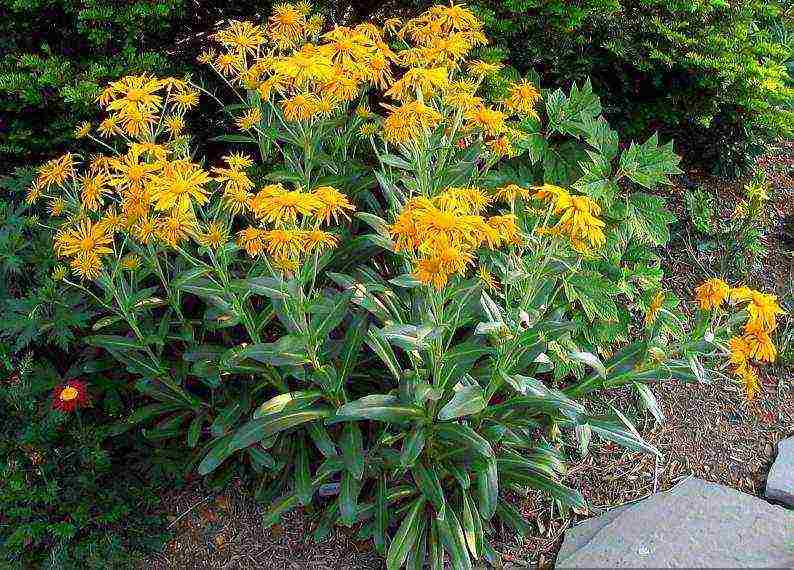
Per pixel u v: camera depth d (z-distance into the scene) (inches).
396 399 90.9
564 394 99.0
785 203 155.9
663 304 120.2
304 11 112.0
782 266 142.2
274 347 86.4
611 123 150.0
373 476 99.0
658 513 98.7
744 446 113.3
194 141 139.3
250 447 99.5
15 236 112.3
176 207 83.9
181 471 105.0
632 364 96.2
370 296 94.2
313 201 77.3
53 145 134.6
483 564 99.0
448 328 89.5
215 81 136.6
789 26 169.5
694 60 135.1
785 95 141.9
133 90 93.4
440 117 93.7
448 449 97.2
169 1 126.2
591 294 113.1
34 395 107.8
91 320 113.4
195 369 96.3
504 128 106.1
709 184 155.6
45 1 131.0
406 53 105.0
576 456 112.4
